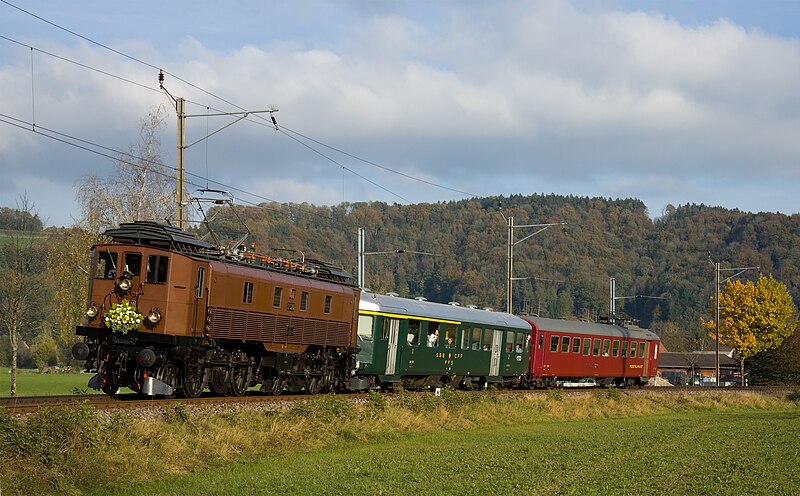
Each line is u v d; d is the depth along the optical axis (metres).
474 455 22.33
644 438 28.14
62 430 16.58
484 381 41.97
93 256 24.88
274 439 22.17
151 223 25.23
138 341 24.23
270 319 27.98
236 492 16.11
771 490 17.75
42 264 45.00
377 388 34.66
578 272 145.38
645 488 17.55
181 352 24.61
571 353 49.03
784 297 81.69
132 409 20.86
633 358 55.56
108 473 16.36
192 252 25.31
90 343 24.77
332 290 31.44
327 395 27.02
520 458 21.89
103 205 41.38
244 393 28.28
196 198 30.88
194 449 19.45
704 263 163.50
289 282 29.00
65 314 42.72
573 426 33.19
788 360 84.62
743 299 81.50
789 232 168.00
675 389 52.81
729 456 23.42
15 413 17.86
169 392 24.02
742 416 42.34
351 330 32.75
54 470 15.45
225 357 26.62
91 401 21.78
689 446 25.81
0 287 42.06
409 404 30.44
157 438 18.83
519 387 46.16
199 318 25.06
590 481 18.33
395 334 34.78
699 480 18.80
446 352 38.00
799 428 33.44
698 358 117.69
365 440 24.73
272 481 17.31
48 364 89.19
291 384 29.88
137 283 24.38
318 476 18.17
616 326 55.00
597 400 42.44
